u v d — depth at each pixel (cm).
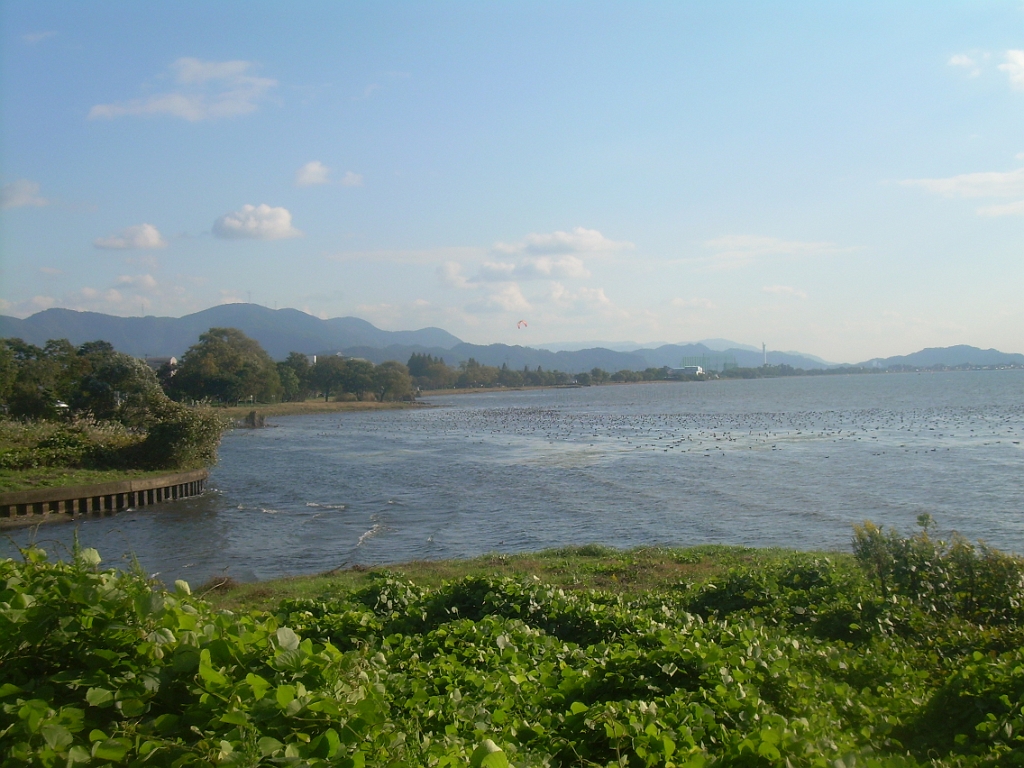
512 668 697
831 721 598
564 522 2469
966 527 2189
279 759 358
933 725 650
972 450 4169
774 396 13812
